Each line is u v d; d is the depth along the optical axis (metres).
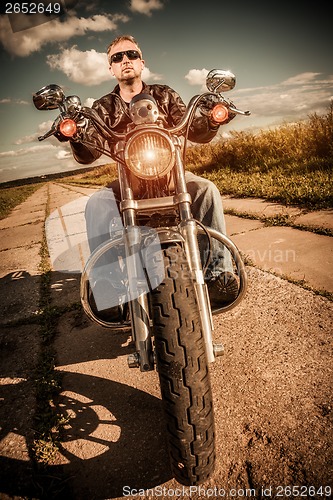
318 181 4.54
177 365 1.09
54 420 1.59
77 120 1.45
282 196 4.42
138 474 1.30
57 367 2.01
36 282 3.41
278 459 1.25
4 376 2.00
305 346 1.80
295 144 6.71
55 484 1.30
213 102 1.58
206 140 1.97
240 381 1.64
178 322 1.11
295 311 2.11
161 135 1.25
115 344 2.14
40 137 1.42
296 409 1.44
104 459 1.38
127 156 1.25
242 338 1.95
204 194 1.82
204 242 1.82
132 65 2.08
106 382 1.81
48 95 1.38
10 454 1.46
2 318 2.74
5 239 5.66
